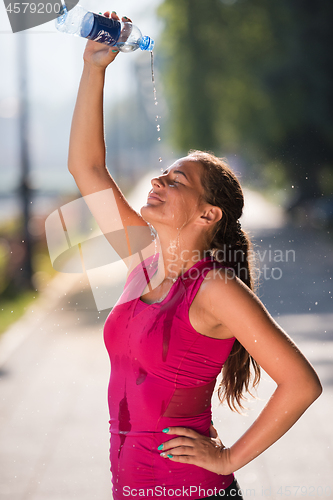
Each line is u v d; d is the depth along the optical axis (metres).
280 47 25.02
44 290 13.56
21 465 5.07
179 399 2.47
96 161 3.08
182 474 2.43
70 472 4.92
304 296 11.69
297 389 2.33
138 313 2.50
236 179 2.86
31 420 6.10
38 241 16.75
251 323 2.36
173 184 2.71
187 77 28.67
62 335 9.55
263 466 5.01
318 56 23.97
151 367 2.45
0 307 12.16
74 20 2.82
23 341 9.31
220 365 2.56
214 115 29.69
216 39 27.84
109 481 4.75
